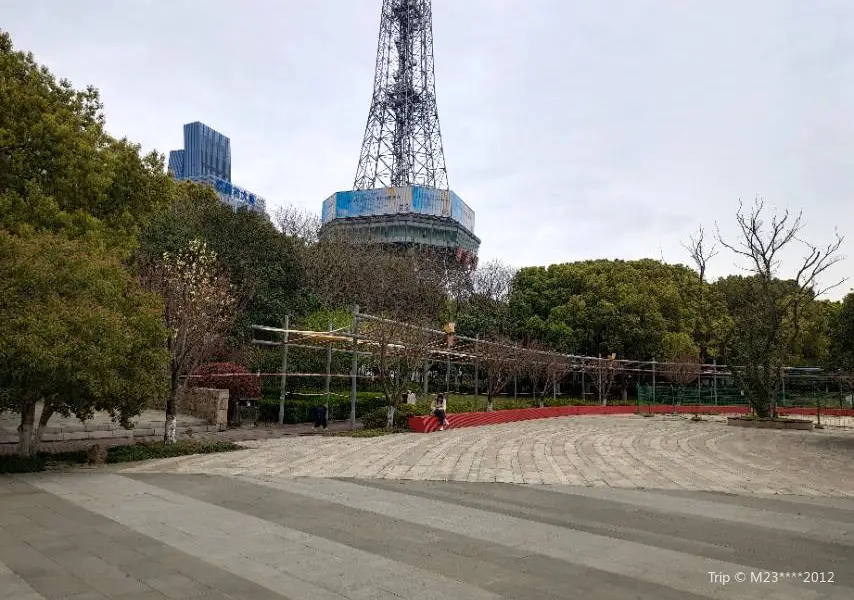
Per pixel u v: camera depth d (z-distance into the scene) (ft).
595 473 49.88
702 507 37.93
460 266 200.23
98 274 49.39
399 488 41.45
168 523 30.35
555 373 128.26
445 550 27.02
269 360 95.50
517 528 31.30
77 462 48.88
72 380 43.65
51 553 25.16
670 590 22.56
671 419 123.13
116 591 21.04
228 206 131.03
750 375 113.29
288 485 41.34
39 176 67.97
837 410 146.10
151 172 82.99
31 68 73.00
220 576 22.82
